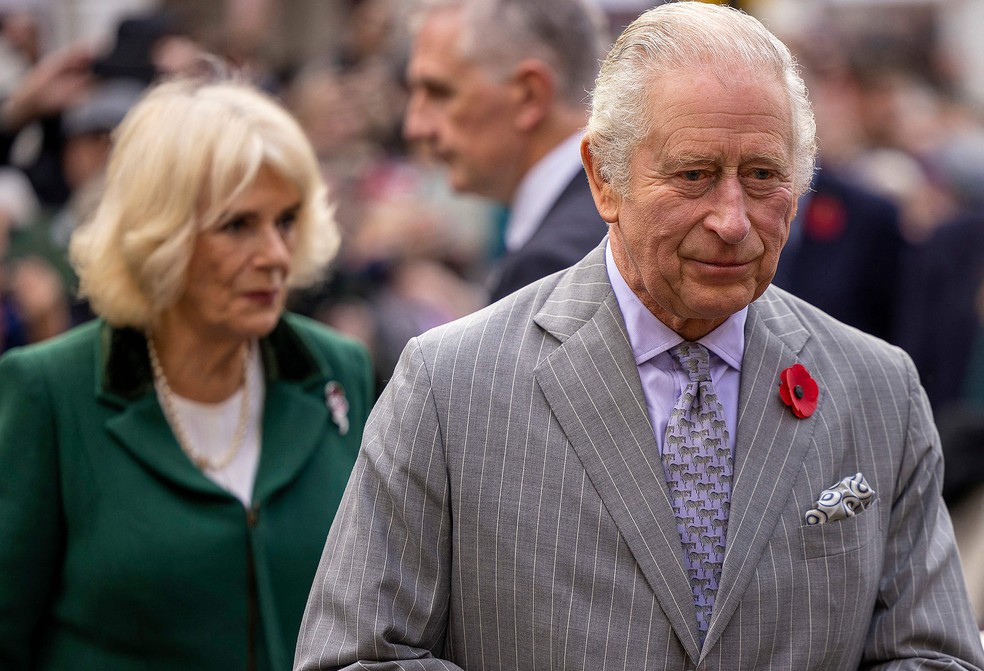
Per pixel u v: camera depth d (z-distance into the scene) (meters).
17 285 18.59
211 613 10.67
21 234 19.08
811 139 7.98
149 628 10.52
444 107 13.64
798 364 8.36
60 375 10.84
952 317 22.94
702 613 7.87
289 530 11.08
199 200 10.74
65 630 10.63
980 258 22.84
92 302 11.03
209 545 10.72
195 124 10.77
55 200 21.17
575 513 7.93
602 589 7.82
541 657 7.88
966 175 26.42
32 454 10.59
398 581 8.06
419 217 23.47
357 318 19.88
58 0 29.77
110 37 22.50
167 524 10.67
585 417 8.07
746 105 7.46
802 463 8.12
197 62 12.46
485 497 8.03
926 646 8.12
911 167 27.36
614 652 7.75
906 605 8.23
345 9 32.69
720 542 7.97
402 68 27.59
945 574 8.34
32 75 21.75
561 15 13.41
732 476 8.09
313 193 11.28
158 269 10.61
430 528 8.14
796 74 7.88
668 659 7.73
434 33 13.66
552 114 13.47
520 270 12.16
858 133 28.58
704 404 8.16
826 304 21.84
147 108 11.09
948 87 31.25
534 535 7.93
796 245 19.78
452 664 8.02
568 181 13.27
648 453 8.01
